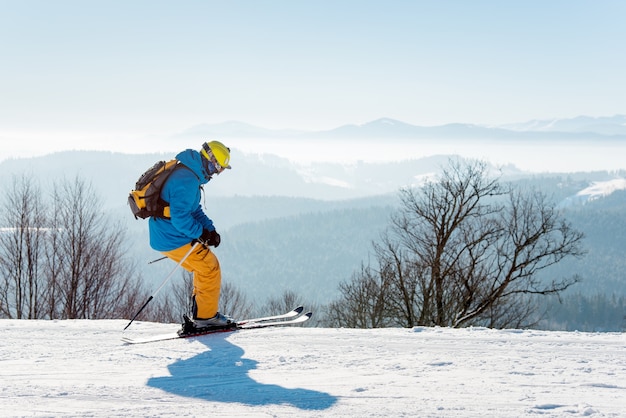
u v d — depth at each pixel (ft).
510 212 56.90
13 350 13.85
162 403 9.57
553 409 9.12
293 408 9.28
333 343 14.28
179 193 14.53
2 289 53.88
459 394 9.98
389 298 58.59
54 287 54.75
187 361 12.60
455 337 14.99
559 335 15.35
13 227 54.03
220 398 9.87
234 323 16.16
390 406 9.34
